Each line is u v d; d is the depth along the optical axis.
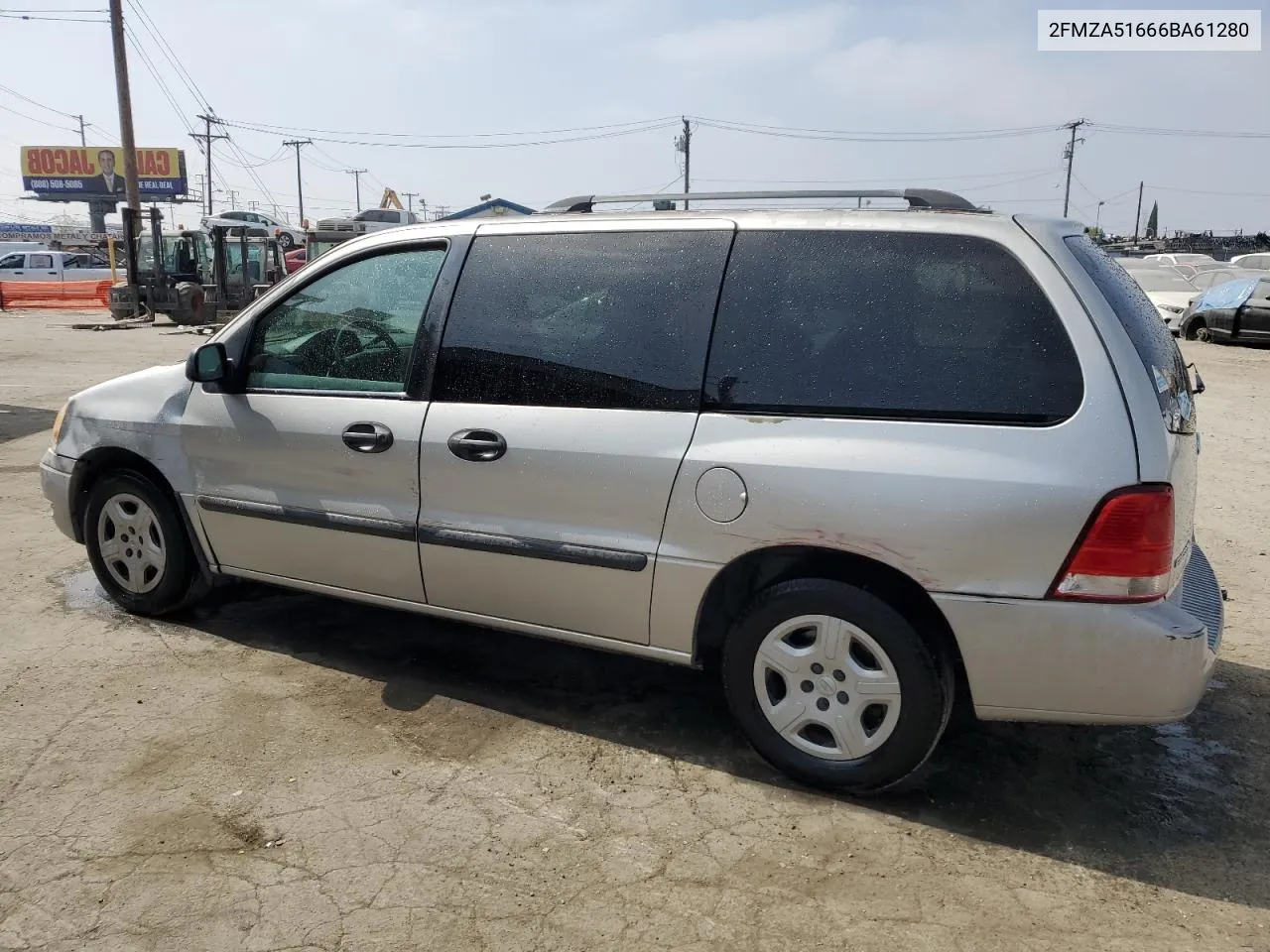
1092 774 3.42
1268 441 9.70
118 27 25.72
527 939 2.55
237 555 4.22
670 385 3.27
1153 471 2.75
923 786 3.31
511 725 3.67
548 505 3.43
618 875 2.82
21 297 28.77
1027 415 2.84
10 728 3.54
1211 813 3.20
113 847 2.88
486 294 3.63
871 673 3.06
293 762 3.37
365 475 3.78
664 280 3.36
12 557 5.43
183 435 4.23
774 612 3.16
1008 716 2.96
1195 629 2.79
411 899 2.69
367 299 3.87
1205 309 19.72
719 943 2.55
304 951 2.49
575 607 3.48
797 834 3.03
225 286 23.20
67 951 2.47
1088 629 2.78
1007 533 2.80
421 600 3.82
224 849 2.88
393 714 3.73
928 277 3.04
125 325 22.47
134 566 4.53
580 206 3.83
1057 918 2.67
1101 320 2.85
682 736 3.62
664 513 3.24
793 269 3.20
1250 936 2.61
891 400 2.99
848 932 2.60
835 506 2.97
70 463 4.60
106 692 3.84
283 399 3.97
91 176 65.06
